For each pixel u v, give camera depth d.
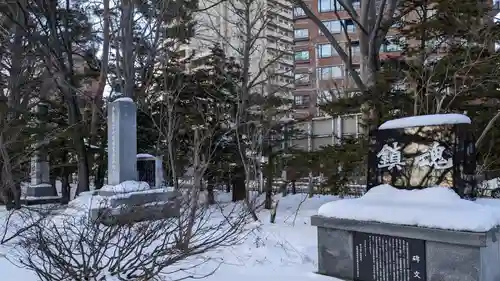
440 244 4.74
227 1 24.69
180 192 9.11
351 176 10.19
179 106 14.98
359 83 9.83
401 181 5.69
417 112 8.70
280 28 26.91
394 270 5.09
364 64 10.45
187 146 14.25
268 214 10.70
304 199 12.98
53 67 16.05
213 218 8.81
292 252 6.61
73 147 15.74
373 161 6.05
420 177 5.53
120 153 10.60
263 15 21.09
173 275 5.24
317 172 10.27
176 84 14.86
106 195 9.71
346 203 5.70
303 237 7.60
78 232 7.65
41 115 16.78
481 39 9.20
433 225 4.80
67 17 16.78
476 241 4.42
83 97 17.28
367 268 5.33
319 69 37.31
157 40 16.42
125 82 14.55
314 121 14.45
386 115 9.23
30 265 4.58
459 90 8.72
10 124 13.13
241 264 5.96
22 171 15.38
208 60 17.48
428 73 9.10
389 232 5.11
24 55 15.60
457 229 4.61
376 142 6.05
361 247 5.41
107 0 16.31
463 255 4.57
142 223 6.24
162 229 7.98
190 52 22.52
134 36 17.58
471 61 8.51
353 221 5.45
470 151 5.52
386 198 5.61
